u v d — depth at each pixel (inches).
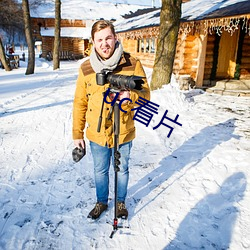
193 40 372.8
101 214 94.7
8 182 116.4
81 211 96.4
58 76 543.5
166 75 284.0
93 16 1301.7
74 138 82.4
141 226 89.0
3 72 658.8
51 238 83.0
